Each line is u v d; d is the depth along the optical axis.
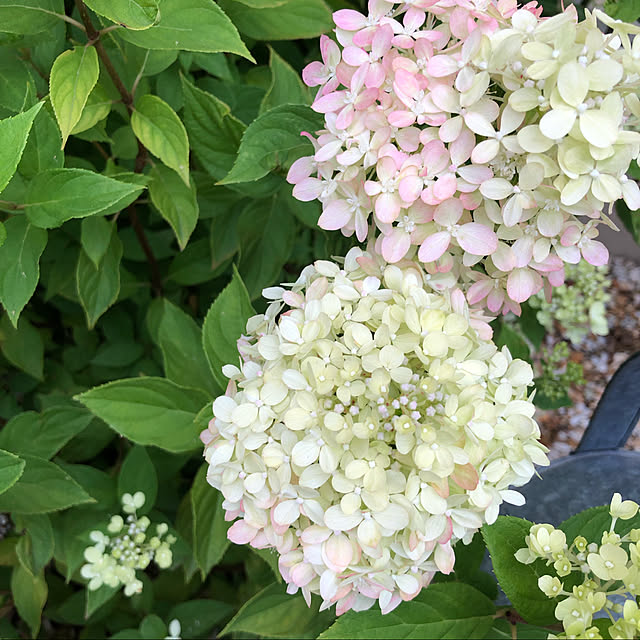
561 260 0.35
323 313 0.33
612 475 0.41
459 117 0.32
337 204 0.36
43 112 0.39
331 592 0.32
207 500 0.46
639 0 0.43
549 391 0.73
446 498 0.32
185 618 0.57
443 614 0.34
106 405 0.44
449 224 0.34
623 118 0.32
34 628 0.56
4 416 0.62
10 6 0.37
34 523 0.52
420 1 0.34
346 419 0.31
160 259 0.63
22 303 0.39
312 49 0.58
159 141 0.43
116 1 0.34
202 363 0.50
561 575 0.32
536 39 0.31
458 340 0.32
